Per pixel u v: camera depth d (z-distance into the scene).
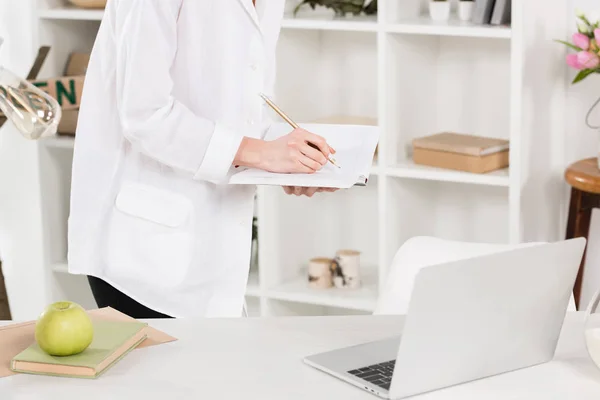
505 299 1.59
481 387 1.58
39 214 4.08
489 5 3.19
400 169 3.32
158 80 2.07
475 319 1.56
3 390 1.56
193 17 2.18
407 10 3.41
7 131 4.04
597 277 3.53
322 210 3.87
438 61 3.60
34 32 3.71
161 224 2.27
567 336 1.83
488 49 3.49
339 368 1.63
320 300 3.48
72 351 1.64
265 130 2.37
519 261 1.58
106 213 2.30
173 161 2.14
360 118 3.60
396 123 3.39
